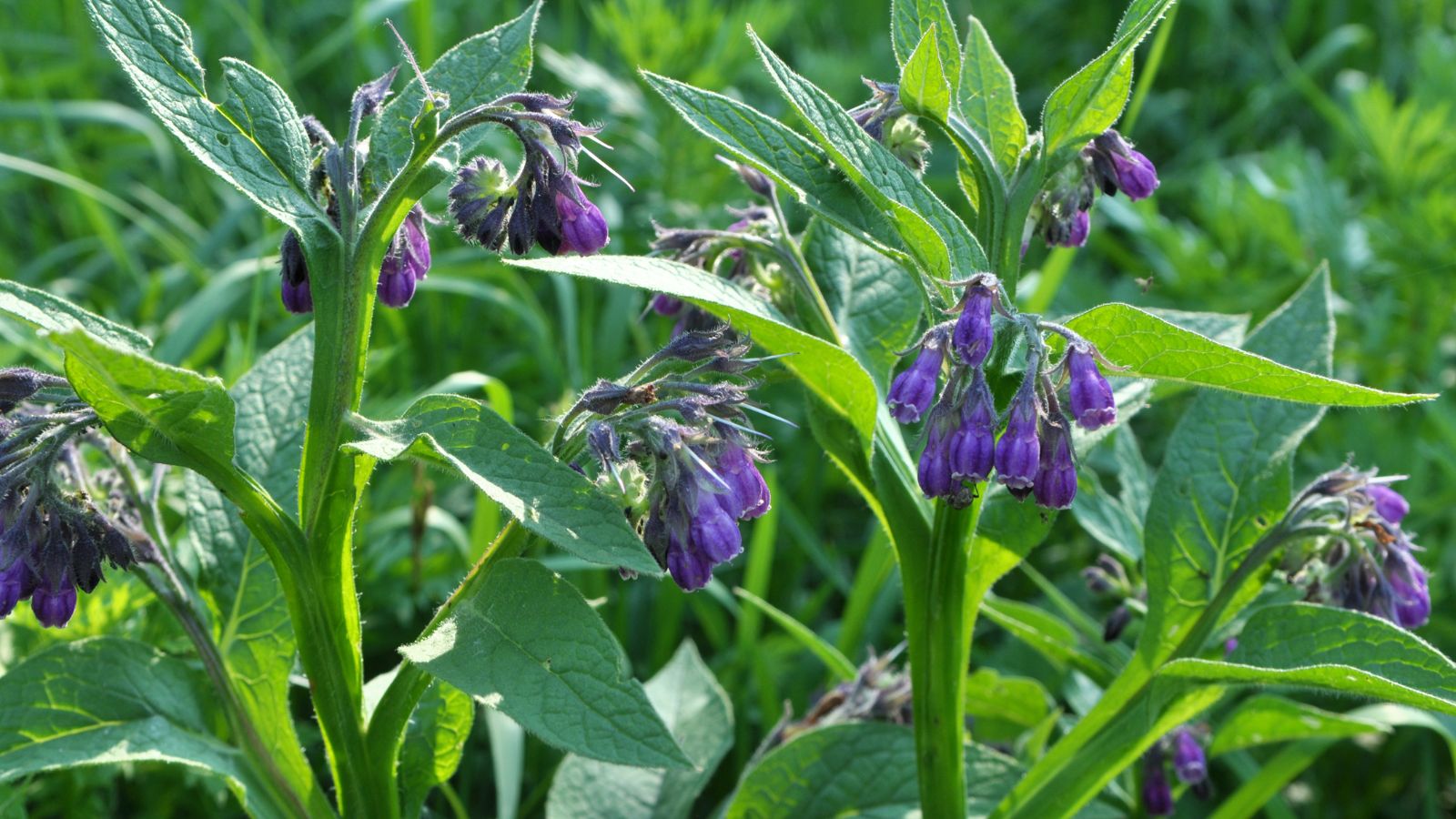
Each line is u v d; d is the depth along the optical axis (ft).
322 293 1.70
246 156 1.71
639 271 1.70
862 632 2.55
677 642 2.65
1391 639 1.84
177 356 2.59
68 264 3.23
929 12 1.86
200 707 1.86
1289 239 3.15
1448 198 3.10
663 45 3.19
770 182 1.99
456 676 1.64
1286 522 1.95
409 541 2.48
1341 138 3.89
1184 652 1.95
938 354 1.69
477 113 1.70
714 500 1.68
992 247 1.82
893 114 1.84
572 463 1.73
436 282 2.73
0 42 3.67
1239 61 4.31
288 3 3.89
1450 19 4.27
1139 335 1.69
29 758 1.75
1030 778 1.98
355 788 1.82
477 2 3.91
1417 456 2.71
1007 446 1.68
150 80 1.70
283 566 1.74
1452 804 2.51
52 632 2.06
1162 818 2.18
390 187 1.69
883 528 1.95
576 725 1.62
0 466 1.70
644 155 3.21
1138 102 2.45
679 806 2.12
